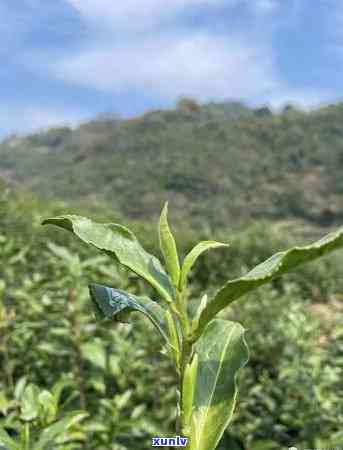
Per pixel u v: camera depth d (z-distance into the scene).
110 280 5.33
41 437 1.99
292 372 4.51
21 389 3.16
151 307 1.30
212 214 51.72
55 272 5.61
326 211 50.81
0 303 3.94
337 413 4.24
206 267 10.84
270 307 6.77
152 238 11.44
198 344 1.35
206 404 1.27
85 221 1.19
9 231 6.98
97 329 4.46
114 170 65.25
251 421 4.52
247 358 1.30
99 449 3.20
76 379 3.77
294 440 4.17
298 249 1.00
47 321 4.32
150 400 4.35
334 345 5.37
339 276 11.56
